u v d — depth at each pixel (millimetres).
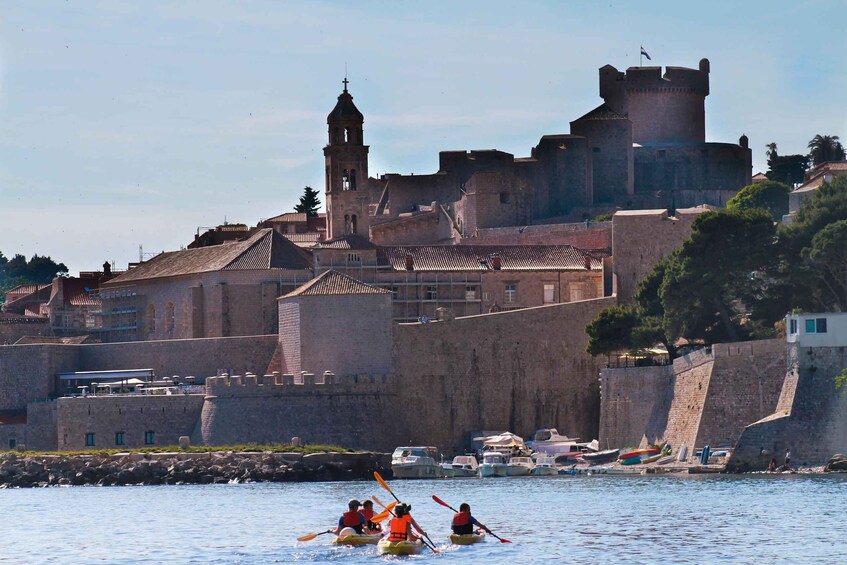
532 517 188875
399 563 157500
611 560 157500
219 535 180125
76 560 164625
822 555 157625
